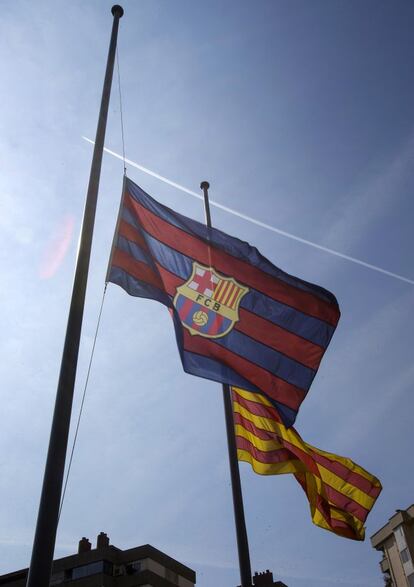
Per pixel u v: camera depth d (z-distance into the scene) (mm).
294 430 14570
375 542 53906
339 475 16094
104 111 12336
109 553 54469
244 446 15000
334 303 14031
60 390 8391
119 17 14469
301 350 13422
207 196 18547
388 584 52250
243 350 13094
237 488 13594
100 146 11617
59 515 7430
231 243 14375
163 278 13336
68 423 8141
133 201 13812
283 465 14516
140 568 54312
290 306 13844
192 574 59406
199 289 13523
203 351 12773
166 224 13977
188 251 13852
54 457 7750
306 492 14766
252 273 14055
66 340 8898
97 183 11023
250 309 13633
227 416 14688
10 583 55469
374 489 15914
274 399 12758
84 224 10320
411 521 49688
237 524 13109
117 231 13109
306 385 13047
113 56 13539
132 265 12898
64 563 54656
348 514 15648
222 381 12508
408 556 48906
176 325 12750
